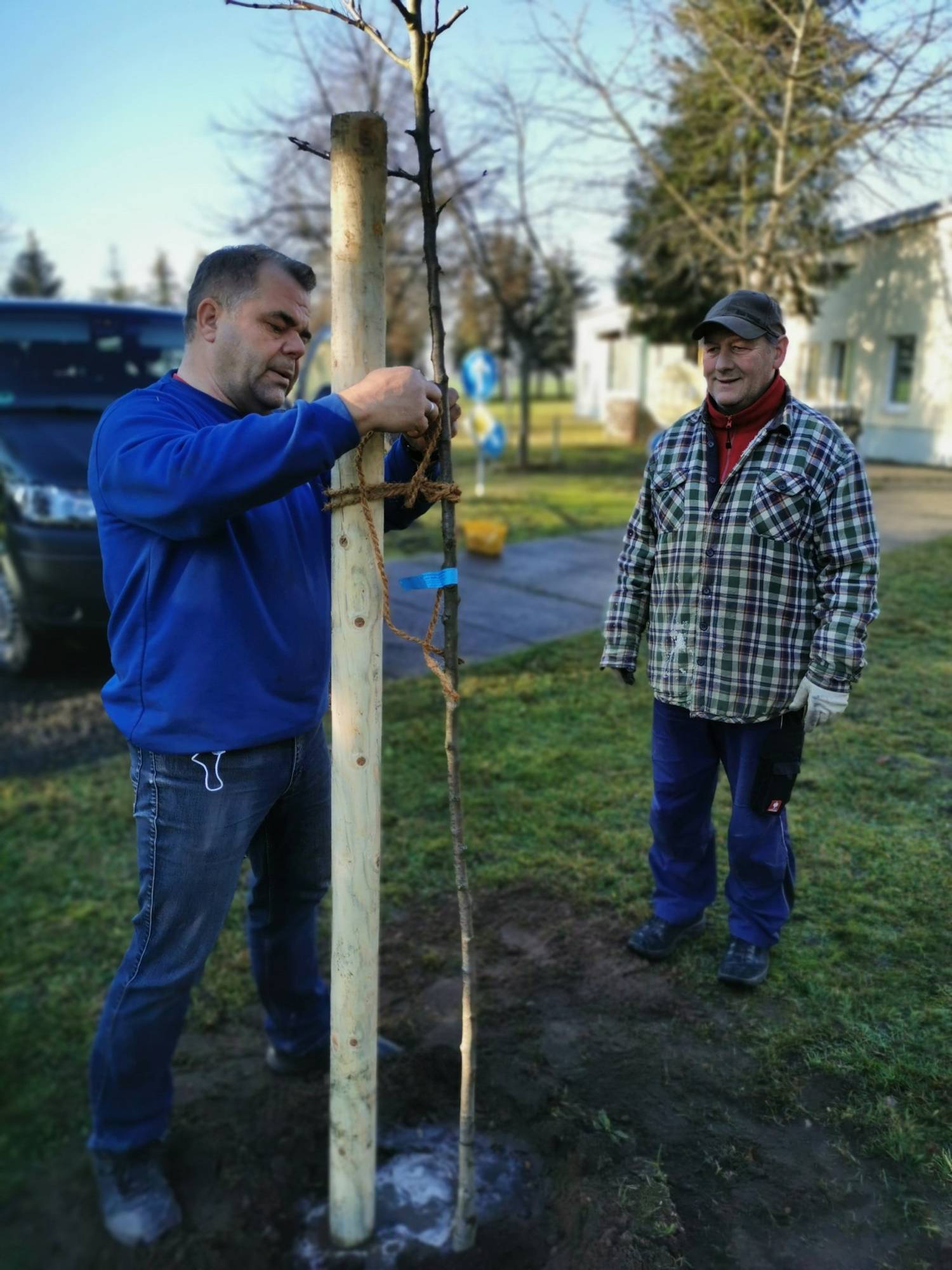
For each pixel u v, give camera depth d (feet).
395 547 30.71
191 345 5.98
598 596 23.94
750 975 8.58
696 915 9.20
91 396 19.62
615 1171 6.61
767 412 7.77
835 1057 7.68
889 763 13.23
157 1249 6.12
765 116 33.65
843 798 12.22
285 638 6.00
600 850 11.13
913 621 20.30
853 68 30.99
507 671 17.62
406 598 23.75
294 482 5.02
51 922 9.77
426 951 9.39
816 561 7.82
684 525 8.11
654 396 80.59
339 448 5.01
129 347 20.71
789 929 9.46
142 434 5.37
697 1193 6.49
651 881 10.46
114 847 11.30
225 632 5.71
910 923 9.48
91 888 10.42
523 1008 8.52
